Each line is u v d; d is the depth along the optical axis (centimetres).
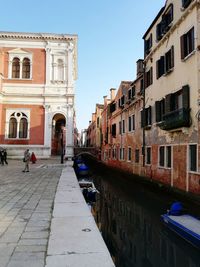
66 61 2692
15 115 2619
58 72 2695
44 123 2619
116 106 3145
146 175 1988
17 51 2669
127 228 1193
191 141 1327
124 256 876
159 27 1777
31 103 2636
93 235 479
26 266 360
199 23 1269
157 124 1733
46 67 2672
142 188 1984
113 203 1720
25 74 2680
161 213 1399
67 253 399
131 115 2461
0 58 2630
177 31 1504
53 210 666
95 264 363
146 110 2030
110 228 1191
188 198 1308
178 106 1517
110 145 3447
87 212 646
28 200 808
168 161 1622
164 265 809
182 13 1431
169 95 1559
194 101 1307
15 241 455
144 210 1522
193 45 1329
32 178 1360
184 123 1348
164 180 1650
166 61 1666
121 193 2100
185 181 1375
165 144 1655
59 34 2672
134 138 2352
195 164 1293
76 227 525
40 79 2664
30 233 497
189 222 904
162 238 1008
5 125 2597
